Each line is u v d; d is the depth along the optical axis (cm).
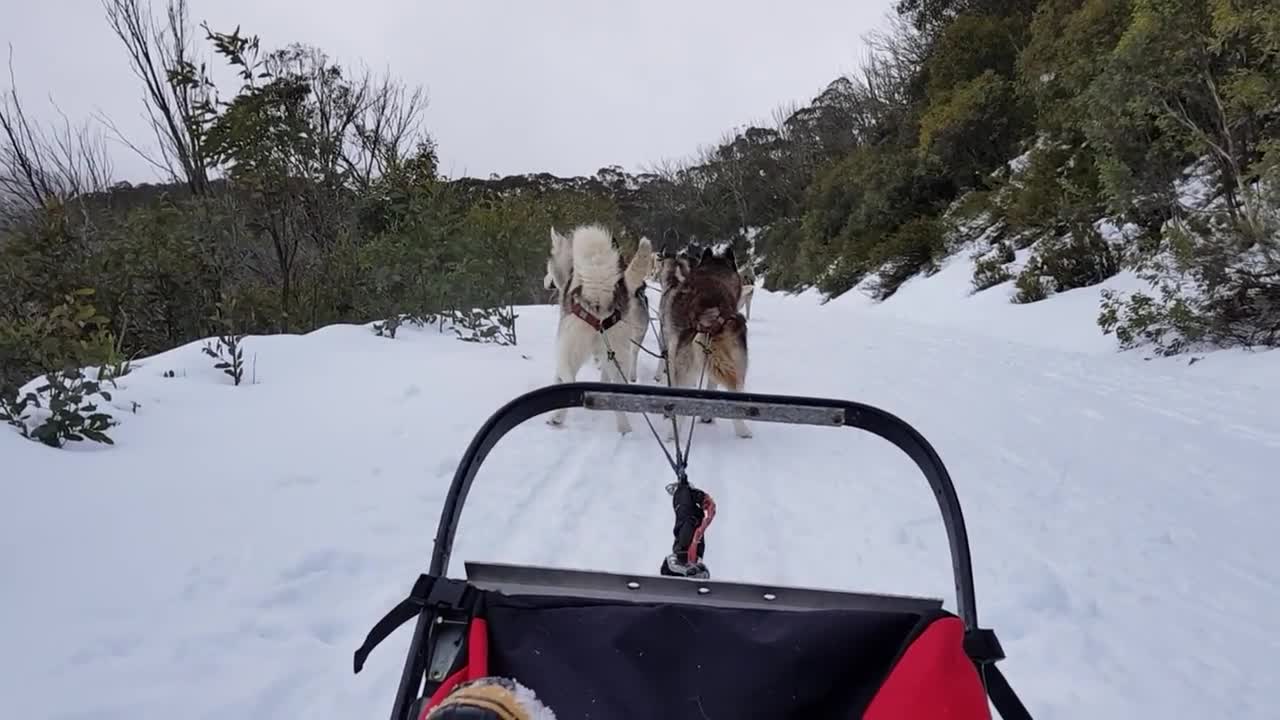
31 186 1035
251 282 1030
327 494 482
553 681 179
